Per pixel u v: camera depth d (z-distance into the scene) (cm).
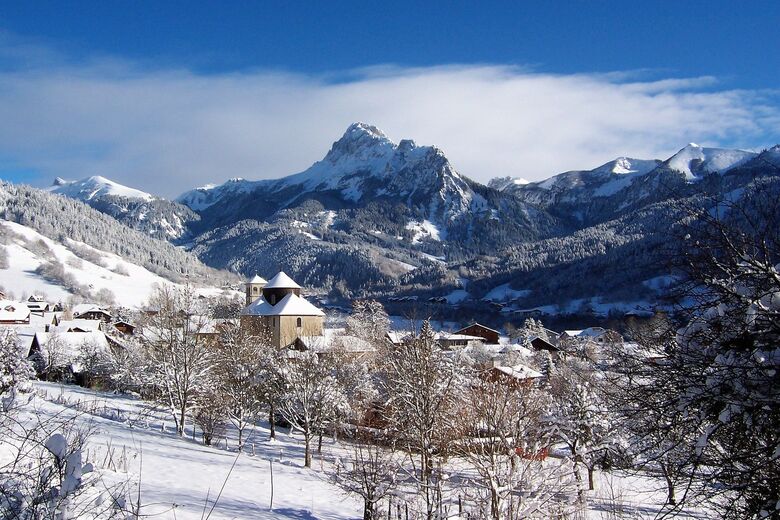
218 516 1662
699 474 794
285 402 3797
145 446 2852
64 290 18488
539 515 1641
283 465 3322
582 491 1659
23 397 2231
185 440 3728
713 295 830
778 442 716
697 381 788
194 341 4144
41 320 11138
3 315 10388
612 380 946
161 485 1991
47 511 769
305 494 2473
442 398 2323
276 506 2119
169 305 4469
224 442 4134
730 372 758
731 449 786
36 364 6200
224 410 4034
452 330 13388
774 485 731
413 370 2575
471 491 1753
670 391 821
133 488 1627
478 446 1788
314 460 3662
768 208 795
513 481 1592
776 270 792
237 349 4616
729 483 783
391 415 3297
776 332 756
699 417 795
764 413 755
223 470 2667
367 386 4266
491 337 10381
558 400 3209
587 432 2922
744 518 781
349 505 2405
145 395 5078
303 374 3703
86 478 1085
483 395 1970
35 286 18225
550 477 1675
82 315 11725
